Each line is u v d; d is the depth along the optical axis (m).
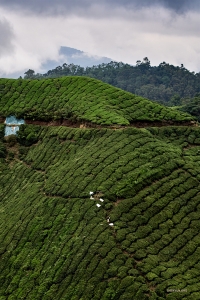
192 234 54.12
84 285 48.97
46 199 63.88
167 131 76.31
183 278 47.66
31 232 60.25
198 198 58.88
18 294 53.81
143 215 55.84
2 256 59.72
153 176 61.28
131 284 46.97
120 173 61.78
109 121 75.19
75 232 55.78
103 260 50.25
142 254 50.34
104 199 58.47
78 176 64.12
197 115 122.94
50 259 54.72
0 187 74.94
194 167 64.38
